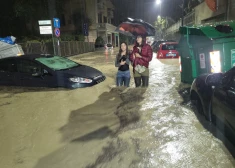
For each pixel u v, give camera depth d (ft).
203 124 10.93
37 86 19.11
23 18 82.23
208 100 10.97
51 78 18.76
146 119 11.89
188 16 84.58
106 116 12.78
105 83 20.12
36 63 19.75
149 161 8.23
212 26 15.87
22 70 20.07
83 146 9.71
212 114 10.75
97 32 134.41
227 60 14.87
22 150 9.75
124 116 12.56
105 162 8.45
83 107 14.47
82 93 17.11
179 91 17.22
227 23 16.08
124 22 20.18
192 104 13.94
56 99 16.22
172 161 8.13
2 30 81.46
